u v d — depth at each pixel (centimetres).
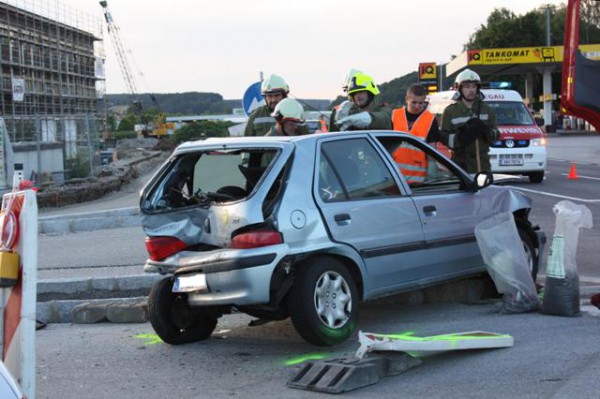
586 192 1825
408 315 754
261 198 611
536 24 8294
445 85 6800
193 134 3759
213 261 613
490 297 811
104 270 1013
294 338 702
